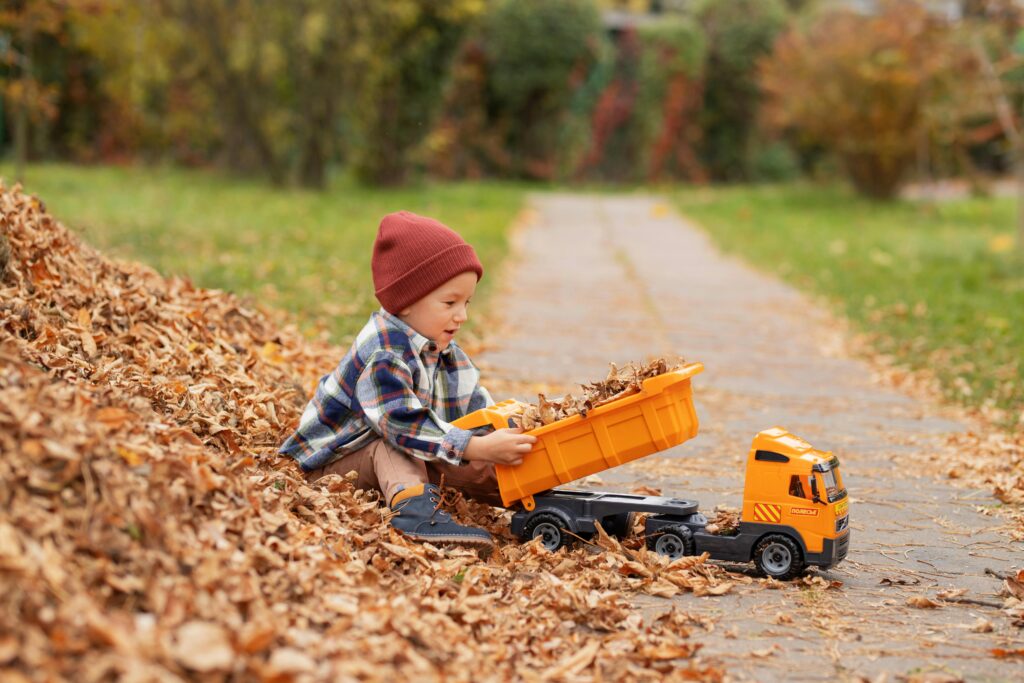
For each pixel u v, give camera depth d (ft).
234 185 81.30
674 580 14.92
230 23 80.48
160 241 43.52
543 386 29.17
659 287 51.49
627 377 15.72
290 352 25.55
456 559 14.78
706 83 134.51
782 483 15.26
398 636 11.57
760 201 100.68
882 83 92.43
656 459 22.88
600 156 129.39
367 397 16.01
